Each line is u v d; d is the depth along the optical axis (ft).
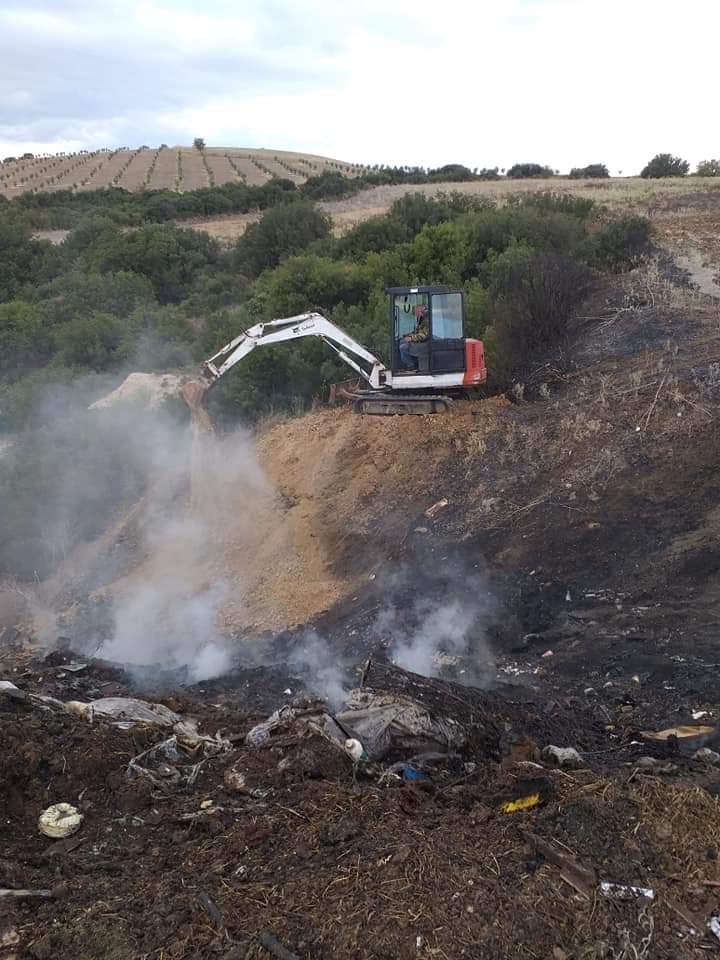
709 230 77.10
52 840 14.96
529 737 19.62
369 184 175.32
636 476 37.29
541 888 12.82
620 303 55.36
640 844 13.85
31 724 18.10
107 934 12.25
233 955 11.73
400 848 13.52
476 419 46.68
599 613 30.30
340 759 17.31
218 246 119.34
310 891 12.90
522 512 38.01
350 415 51.55
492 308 55.98
